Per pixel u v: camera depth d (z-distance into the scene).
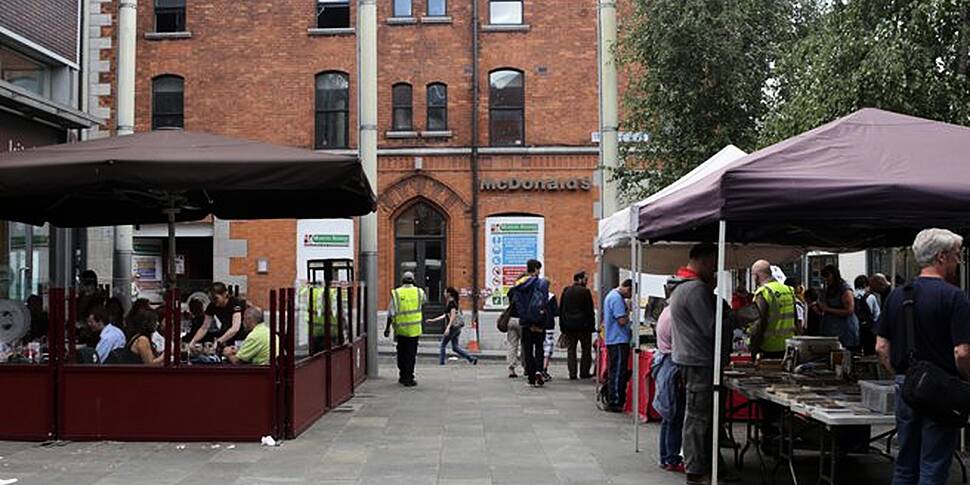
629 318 12.84
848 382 8.69
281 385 10.38
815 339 9.46
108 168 9.66
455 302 20.70
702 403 8.26
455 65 26.80
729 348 8.34
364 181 11.08
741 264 14.62
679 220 8.41
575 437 10.82
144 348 10.38
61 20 17.17
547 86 26.64
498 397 14.40
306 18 26.94
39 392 10.14
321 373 12.30
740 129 17.58
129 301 17.17
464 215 26.59
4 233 15.89
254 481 8.41
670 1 17.02
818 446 9.07
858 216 7.07
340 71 26.83
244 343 10.66
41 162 9.78
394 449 9.98
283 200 13.80
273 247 27.02
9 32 15.33
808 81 13.28
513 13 27.02
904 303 6.45
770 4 17.58
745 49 17.50
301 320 11.30
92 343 11.14
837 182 7.07
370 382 16.48
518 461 9.40
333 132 26.91
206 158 9.87
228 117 26.86
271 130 26.84
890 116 8.09
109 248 26.05
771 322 11.27
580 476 8.73
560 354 23.33
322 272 17.27
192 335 13.22
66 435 10.11
